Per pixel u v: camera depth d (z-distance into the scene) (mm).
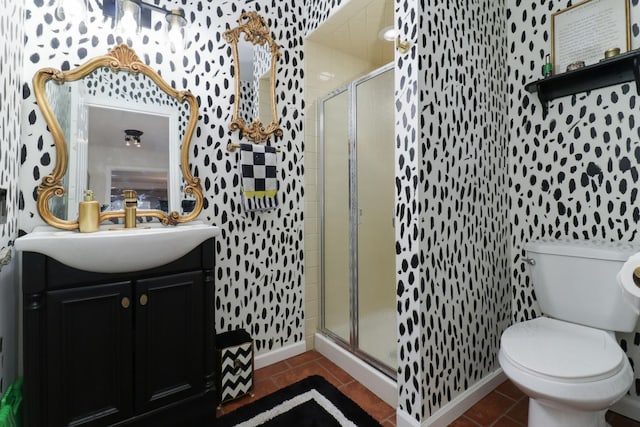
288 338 2217
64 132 1482
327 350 2186
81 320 1214
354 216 2025
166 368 1394
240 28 1997
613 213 1562
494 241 1832
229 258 1965
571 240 1670
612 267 1389
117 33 1617
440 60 1519
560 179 1739
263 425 1507
